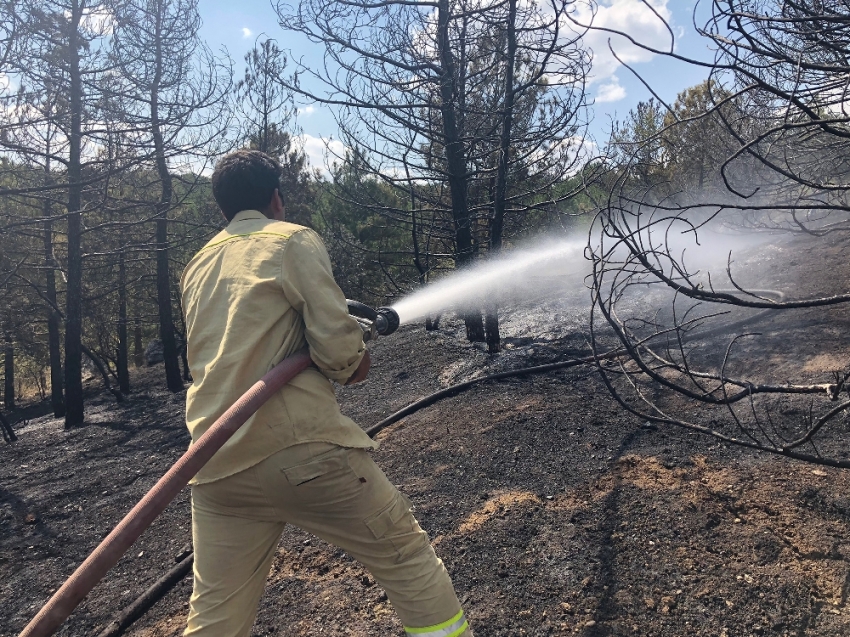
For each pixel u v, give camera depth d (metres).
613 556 2.70
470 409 4.93
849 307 4.93
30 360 18.50
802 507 2.81
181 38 9.80
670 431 3.84
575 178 7.05
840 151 4.08
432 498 3.54
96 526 4.70
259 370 1.78
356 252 10.59
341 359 1.78
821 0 2.47
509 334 7.51
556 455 3.80
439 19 6.14
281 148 13.10
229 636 1.82
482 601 2.56
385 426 5.09
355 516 1.80
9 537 4.67
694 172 6.57
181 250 13.58
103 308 13.98
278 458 1.72
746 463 3.27
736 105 3.33
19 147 8.47
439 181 7.16
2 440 10.09
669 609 2.36
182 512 4.29
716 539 2.70
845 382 2.64
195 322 1.91
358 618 2.59
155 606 3.02
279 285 1.79
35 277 12.96
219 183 2.06
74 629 3.03
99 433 8.95
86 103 9.21
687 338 5.34
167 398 11.66
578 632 2.33
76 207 9.80
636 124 6.74
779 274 6.21
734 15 2.12
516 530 3.01
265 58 10.66
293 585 2.91
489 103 6.80
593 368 5.40
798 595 2.33
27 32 7.91
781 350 4.58
